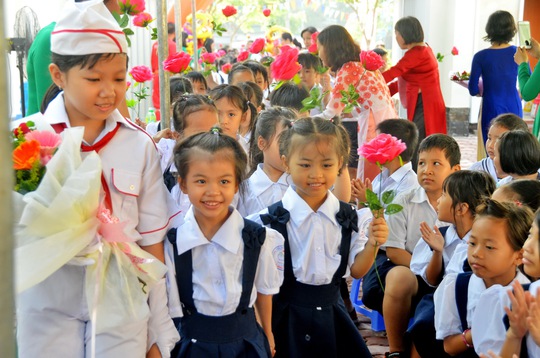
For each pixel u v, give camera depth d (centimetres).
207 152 240
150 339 234
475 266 252
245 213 333
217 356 241
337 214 280
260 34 1878
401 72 695
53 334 216
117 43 214
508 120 438
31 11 534
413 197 369
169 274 244
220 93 409
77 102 216
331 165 272
